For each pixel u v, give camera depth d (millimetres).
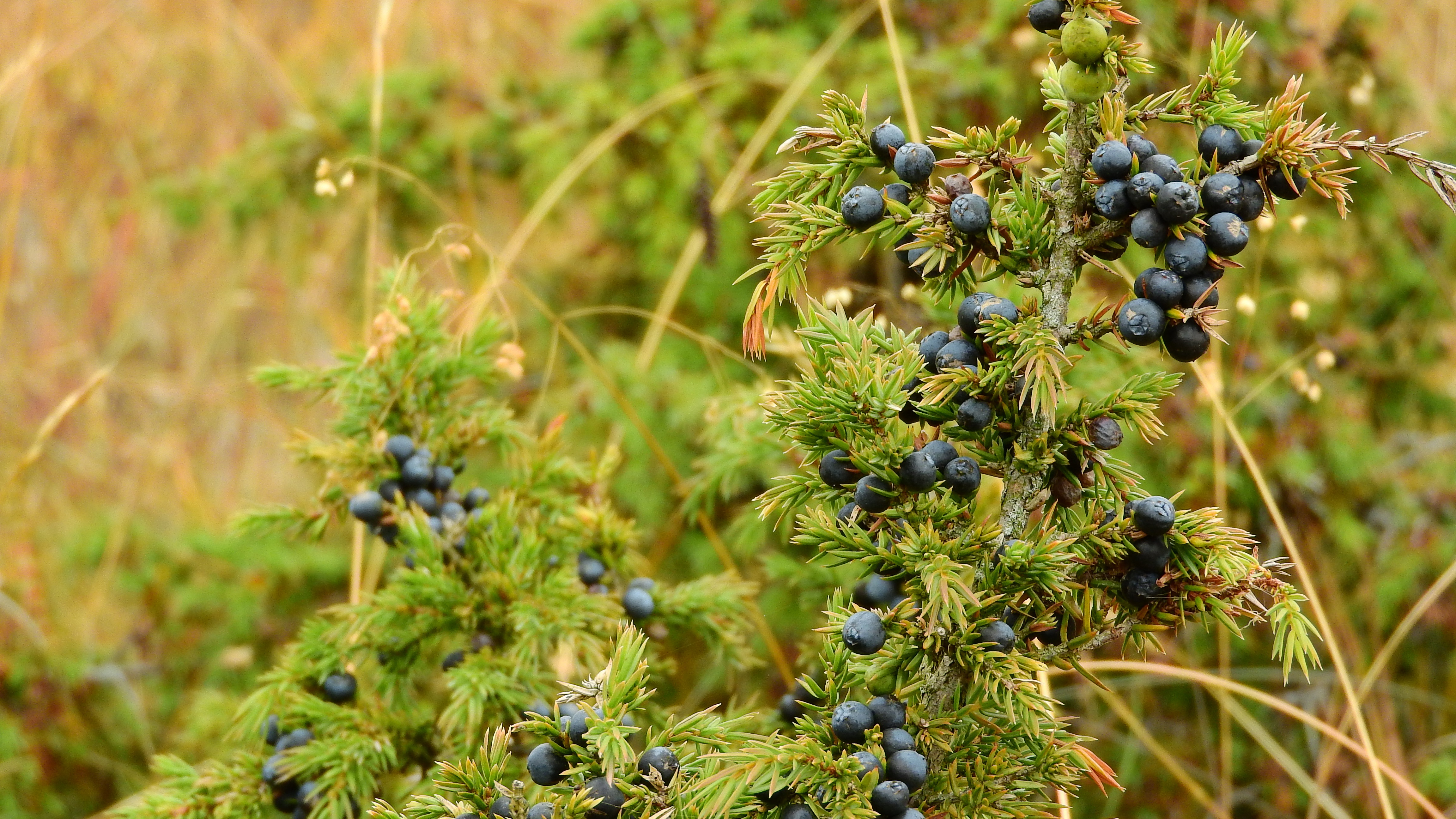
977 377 1086
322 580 3418
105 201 4867
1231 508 3084
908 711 1148
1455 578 3156
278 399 4672
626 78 3562
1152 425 1122
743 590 1842
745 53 3355
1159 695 3201
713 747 1165
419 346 1791
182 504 4367
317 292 4402
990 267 1218
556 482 1874
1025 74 3225
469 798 1117
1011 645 1101
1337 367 3279
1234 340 3174
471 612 1679
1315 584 3152
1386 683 3084
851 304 2750
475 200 3750
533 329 3625
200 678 3473
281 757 1586
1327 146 1042
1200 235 1034
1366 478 3229
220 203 3748
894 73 3281
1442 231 3469
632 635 1144
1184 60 3170
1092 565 1167
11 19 4742
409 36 4730
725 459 2240
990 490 2174
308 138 3711
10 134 3947
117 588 3680
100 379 2859
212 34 4895
